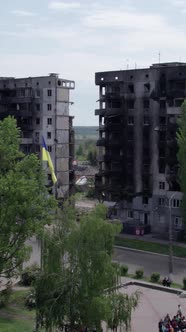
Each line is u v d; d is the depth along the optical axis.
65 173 130.38
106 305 46.94
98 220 49.12
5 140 60.34
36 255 89.69
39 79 128.00
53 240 50.25
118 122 115.81
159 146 108.75
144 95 111.00
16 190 55.62
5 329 53.72
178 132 103.75
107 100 117.19
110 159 116.69
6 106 133.25
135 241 102.50
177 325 58.09
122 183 115.38
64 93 128.75
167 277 78.31
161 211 108.81
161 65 115.25
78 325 48.78
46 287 49.38
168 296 71.56
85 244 48.72
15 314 60.62
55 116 126.75
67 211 51.31
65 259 50.03
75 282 48.62
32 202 57.09
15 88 132.00
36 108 129.25
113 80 115.38
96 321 48.03
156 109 109.50
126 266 81.44
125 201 114.38
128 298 50.12
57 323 48.78
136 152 113.25
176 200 105.94
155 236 106.62
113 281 49.28
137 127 112.62
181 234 103.19
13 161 62.66
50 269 49.94
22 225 56.75
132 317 63.41
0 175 58.94
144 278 79.12
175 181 105.56
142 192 111.75
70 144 131.75
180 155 97.88
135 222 111.69
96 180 120.31
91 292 48.41
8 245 56.81
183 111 98.81
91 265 48.53
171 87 106.44
